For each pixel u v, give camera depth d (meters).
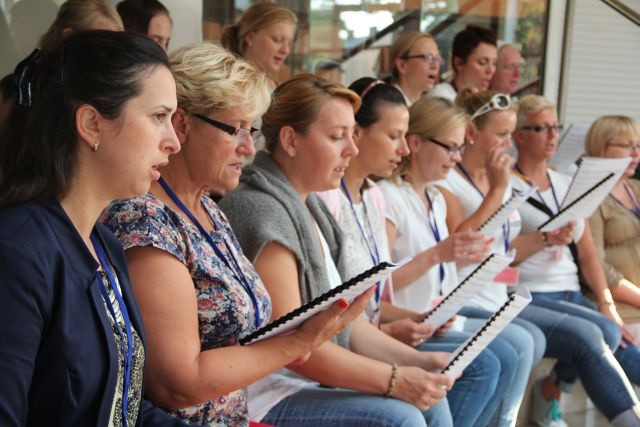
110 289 1.53
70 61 1.43
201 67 1.95
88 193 1.47
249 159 3.16
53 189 1.42
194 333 1.79
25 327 1.32
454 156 3.38
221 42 4.32
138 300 1.75
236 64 1.99
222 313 1.88
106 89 1.42
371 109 2.94
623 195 4.45
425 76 4.85
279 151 2.50
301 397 2.38
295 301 2.29
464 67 5.16
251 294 1.99
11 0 4.16
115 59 1.44
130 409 1.54
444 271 3.34
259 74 2.02
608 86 6.34
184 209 1.94
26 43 4.22
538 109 4.12
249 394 2.38
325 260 2.60
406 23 5.77
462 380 2.98
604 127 4.49
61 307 1.36
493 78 5.51
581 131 4.73
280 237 2.28
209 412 1.89
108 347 1.43
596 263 4.20
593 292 4.21
